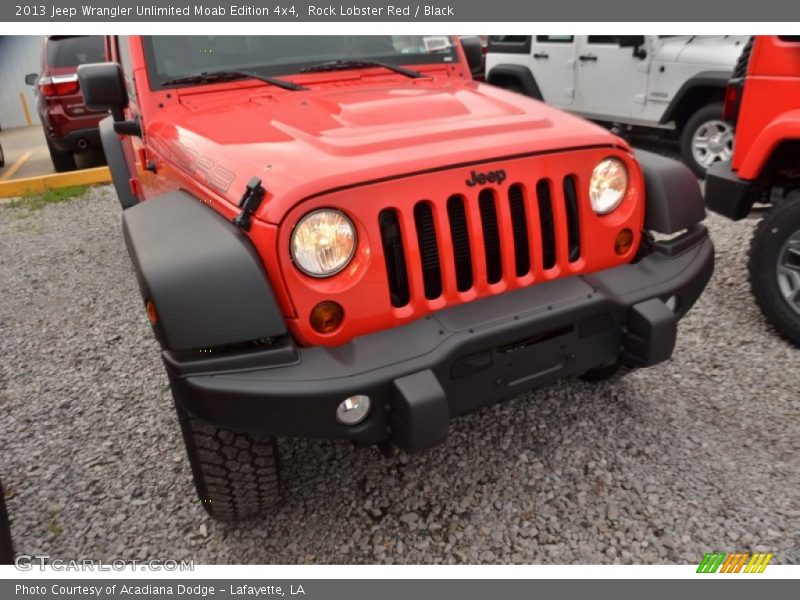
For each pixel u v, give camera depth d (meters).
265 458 2.20
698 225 2.62
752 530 2.29
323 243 1.93
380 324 2.05
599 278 2.37
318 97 2.77
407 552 2.30
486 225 2.22
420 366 1.97
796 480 2.50
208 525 2.48
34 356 3.88
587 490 2.52
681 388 3.11
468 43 3.64
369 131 2.26
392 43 3.44
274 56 3.15
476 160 2.09
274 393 1.85
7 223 6.94
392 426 2.02
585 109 7.57
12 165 11.02
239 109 2.74
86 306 4.60
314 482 2.67
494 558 2.25
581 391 3.13
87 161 9.98
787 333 3.42
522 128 2.33
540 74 7.98
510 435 2.86
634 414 2.94
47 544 2.42
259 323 1.86
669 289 2.37
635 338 2.34
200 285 1.84
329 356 1.95
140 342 3.97
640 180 2.43
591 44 7.26
